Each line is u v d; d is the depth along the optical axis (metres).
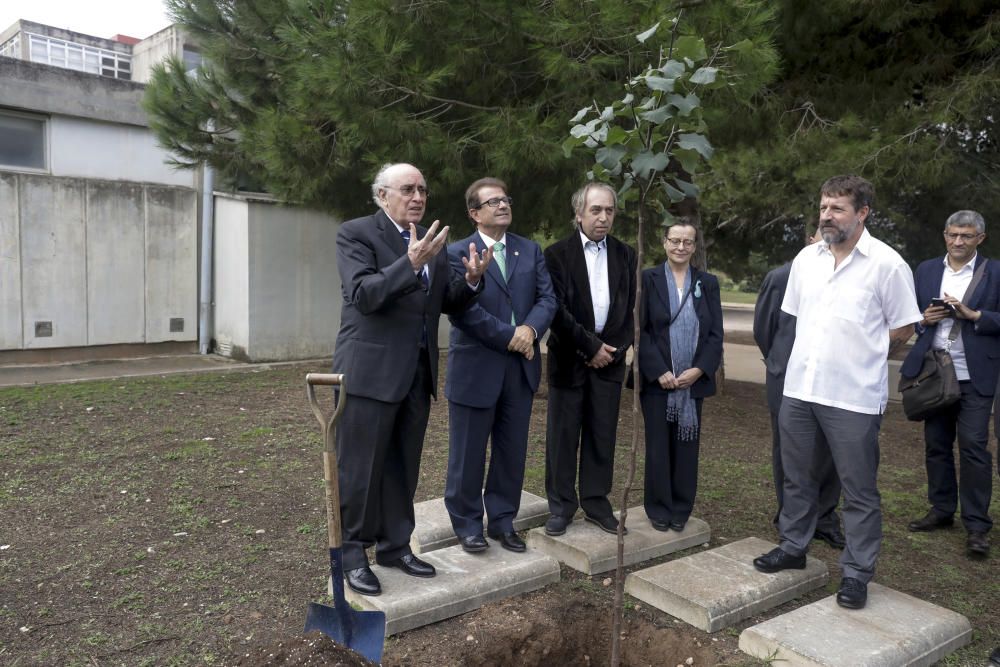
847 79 7.33
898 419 7.27
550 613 3.03
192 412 6.57
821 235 3.12
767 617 3.10
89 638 2.74
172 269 9.76
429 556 3.34
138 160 9.50
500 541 3.52
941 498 4.12
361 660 2.44
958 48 7.00
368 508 2.95
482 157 5.82
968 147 7.57
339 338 2.97
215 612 2.96
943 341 3.91
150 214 9.48
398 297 2.73
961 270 3.96
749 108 6.27
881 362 3.05
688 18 4.72
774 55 4.99
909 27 7.01
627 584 3.29
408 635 2.83
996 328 3.70
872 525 3.06
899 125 6.57
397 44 5.12
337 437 2.94
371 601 2.88
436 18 5.33
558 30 5.05
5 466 4.81
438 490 4.57
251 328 9.46
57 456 5.06
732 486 4.84
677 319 3.67
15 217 8.43
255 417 6.46
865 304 3.03
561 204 6.38
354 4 5.22
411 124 5.53
